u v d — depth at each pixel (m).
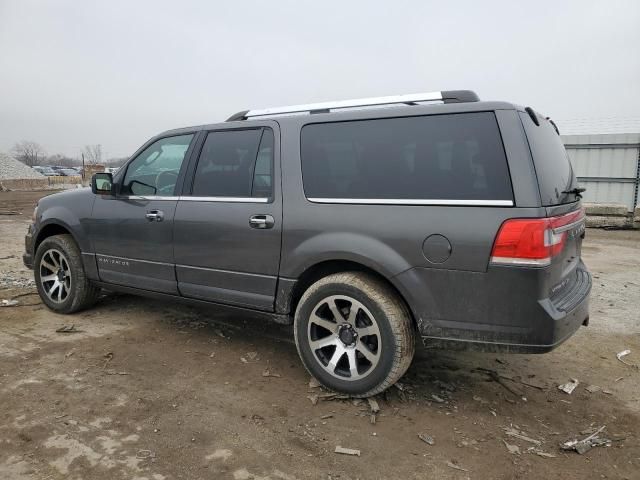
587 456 2.66
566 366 3.84
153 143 4.29
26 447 2.61
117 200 4.39
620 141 13.04
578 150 13.60
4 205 20.12
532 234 2.65
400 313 3.02
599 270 7.30
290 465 2.52
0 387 3.27
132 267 4.30
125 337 4.25
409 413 3.07
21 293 5.60
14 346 4.01
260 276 3.55
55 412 2.97
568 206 3.02
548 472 2.51
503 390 3.42
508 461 2.60
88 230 4.55
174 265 4.02
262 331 4.47
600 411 3.16
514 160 2.73
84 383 3.37
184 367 3.67
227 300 3.76
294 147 3.46
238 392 3.29
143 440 2.71
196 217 3.83
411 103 3.23
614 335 4.53
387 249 3.00
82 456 2.54
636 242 10.12
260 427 2.87
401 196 3.02
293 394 3.29
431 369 3.74
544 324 2.70
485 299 2.78
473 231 2.77
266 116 3.79
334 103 3.48
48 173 60.84
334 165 3.30
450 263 2.83
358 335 3.15
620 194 13.25
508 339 2.77
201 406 3.09
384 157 3.13
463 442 2.76
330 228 3.21
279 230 3.41
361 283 3.08
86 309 4.99
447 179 2.91
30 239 5.06
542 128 3.12
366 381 3.11
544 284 2.69
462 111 2.94
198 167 3.94
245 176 3.67
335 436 2.80
